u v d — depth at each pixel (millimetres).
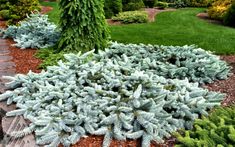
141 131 3363
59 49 6090
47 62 5500
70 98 3793
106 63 4855
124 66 4691
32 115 3697
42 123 3391
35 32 7191
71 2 5707
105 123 3416
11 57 6121
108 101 3719
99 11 6027
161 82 4262
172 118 3613
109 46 6156
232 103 4164
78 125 3441
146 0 14758
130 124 3479
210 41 7645
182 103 3748
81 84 4145
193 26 9797
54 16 11023
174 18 11312
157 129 3410
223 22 10406
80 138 3381
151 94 3877
